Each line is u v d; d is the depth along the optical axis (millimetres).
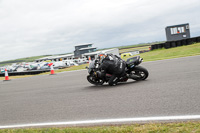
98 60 8094
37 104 6641
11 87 12039
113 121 4172
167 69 10117
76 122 4461
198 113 3902
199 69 8586
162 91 5859
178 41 26750
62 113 5277
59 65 48875
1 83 15352
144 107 4734
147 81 7629
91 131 3645
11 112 6105
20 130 4277
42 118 5125
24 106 6613
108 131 3539
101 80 8867
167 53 20781
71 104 6012
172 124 3498
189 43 26172
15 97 8422
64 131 3838
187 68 9414
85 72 15141
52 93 8242
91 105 5574
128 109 4773
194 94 5109
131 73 7887
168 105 4613
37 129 4207
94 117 4602
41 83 12250
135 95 5883
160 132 3211
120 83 8211
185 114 3951
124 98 5742
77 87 8828
